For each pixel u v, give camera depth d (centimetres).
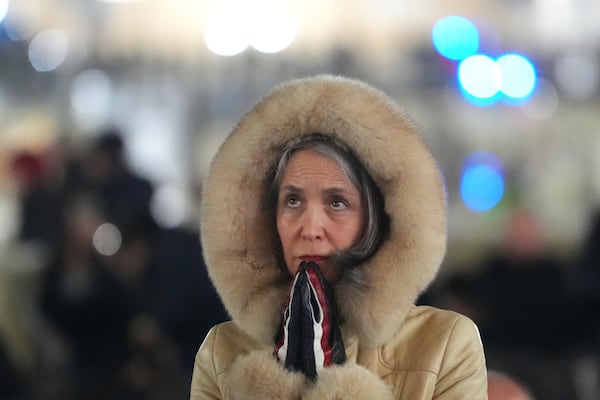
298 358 436
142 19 1898
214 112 1886
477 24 1905
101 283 1312
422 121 1917
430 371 438
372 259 443
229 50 1853
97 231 1440
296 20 1836
